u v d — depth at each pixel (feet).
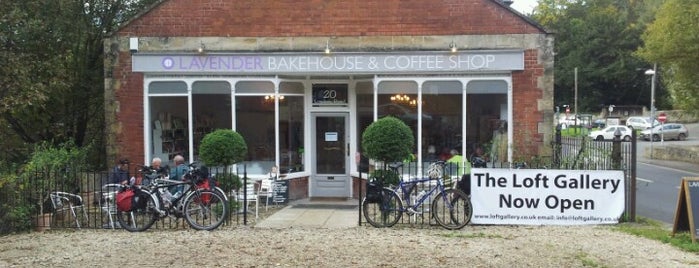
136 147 44.68
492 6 43.14
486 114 43.55
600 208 33.99
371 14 43.83
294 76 45.85
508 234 30.83
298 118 46.68
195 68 44.21
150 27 44.45
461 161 40.27
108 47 44.60
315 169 47.14
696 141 157.99
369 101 46.16
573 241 28.91
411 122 44.04
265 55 43.93
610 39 231.71
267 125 44.78
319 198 46.44
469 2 43.27
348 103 46.55
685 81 87.76
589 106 241.96
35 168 35.73
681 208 29.84
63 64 47.60
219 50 44.32
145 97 44.70
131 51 44.37
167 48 44.37
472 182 34.09
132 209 32.40
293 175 45.55
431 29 43.47
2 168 37.22
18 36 41.65
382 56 43.45
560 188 33.99
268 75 44.60
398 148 35.37
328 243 28.12
